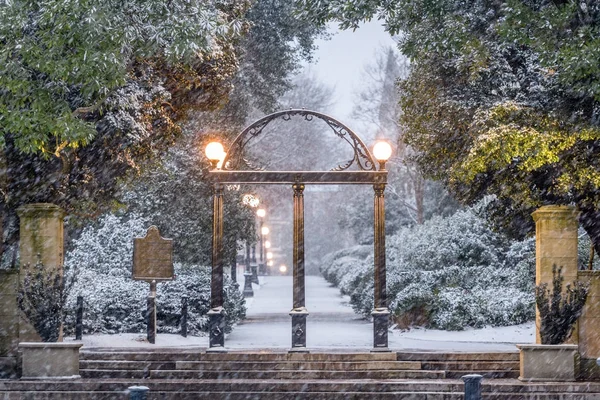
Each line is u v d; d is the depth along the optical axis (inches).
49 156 809.5
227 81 986.1
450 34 779.4
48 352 711.1
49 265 750.5
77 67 709.3
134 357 752.3
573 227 735.7
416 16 808.3
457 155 926.4
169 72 909.2
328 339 1000.2
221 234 781.9
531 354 711.1
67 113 726.5
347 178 783.1
